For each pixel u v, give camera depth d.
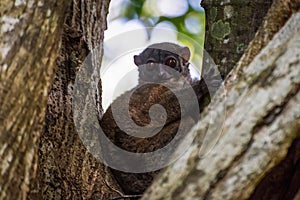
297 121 3.42
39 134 3.60
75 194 5.67
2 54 3.47
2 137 3.38
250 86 3.54
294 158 3.60
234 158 3.42
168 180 3.48
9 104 3.43
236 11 5.88
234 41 5.82
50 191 5.49
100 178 5.93
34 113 3.54
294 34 3.56
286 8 3.89
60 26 3.69
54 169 5.57
